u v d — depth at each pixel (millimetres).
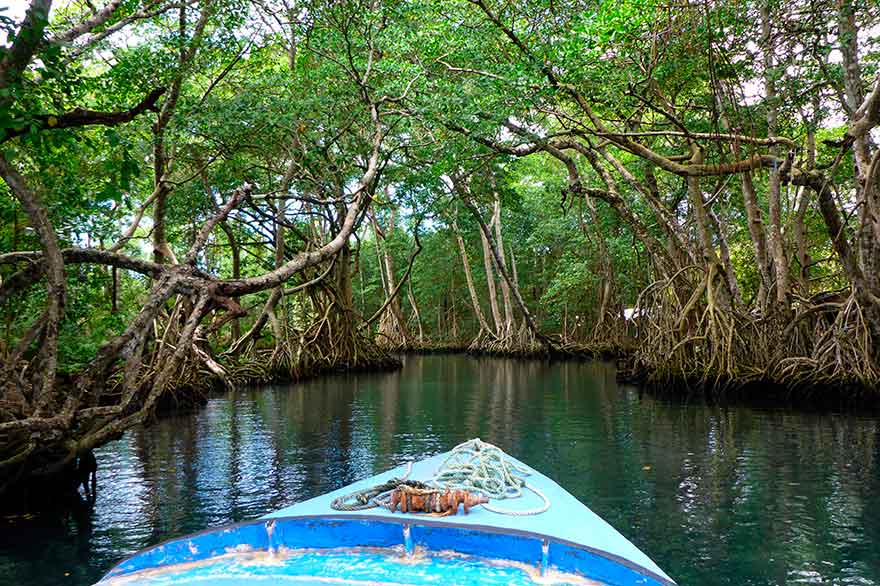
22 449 6773
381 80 18453
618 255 34594
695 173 13570
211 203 20578
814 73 16016
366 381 23781
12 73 6199
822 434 12000
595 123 14320
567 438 11664
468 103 16203
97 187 12359
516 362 36625
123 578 4105
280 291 23172
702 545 6215
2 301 6816
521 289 47188
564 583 3926
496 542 4277
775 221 17984
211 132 16922
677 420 13820
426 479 6188
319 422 13570
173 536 6383
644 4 13047
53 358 6789
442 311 51688
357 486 5996
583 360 37594
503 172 26219
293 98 17672
